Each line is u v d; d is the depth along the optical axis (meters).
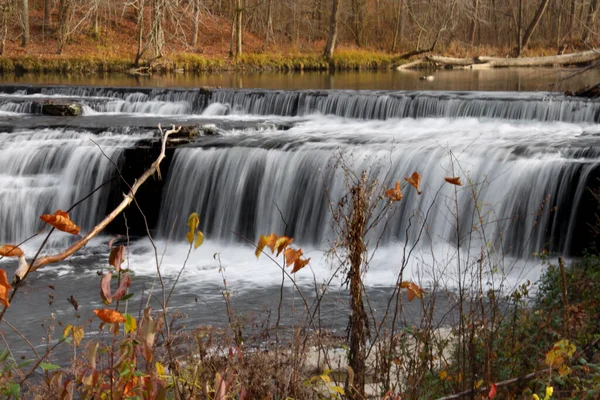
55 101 21.03
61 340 2.89
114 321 2.47
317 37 50.50
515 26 48.16
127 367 2.63
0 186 14.99
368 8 49.72
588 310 5.68
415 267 11.26
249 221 14.38
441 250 12.30
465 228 12.66
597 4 38.69
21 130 17.09
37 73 36.56
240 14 41.47
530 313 5.50
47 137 16.72
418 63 41.00
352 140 15.73
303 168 14.06
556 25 48.12
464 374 4.18
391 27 49.97
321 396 3.80
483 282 9.05
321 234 13.65
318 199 13.79
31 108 20.80
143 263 12.42
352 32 49.72
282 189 14.15
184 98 22.09
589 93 19.25
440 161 13.52
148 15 43.66
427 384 4.46
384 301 9.58
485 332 4.43
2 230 14.76
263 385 3.71
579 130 17.16
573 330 4.75
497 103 18.91
